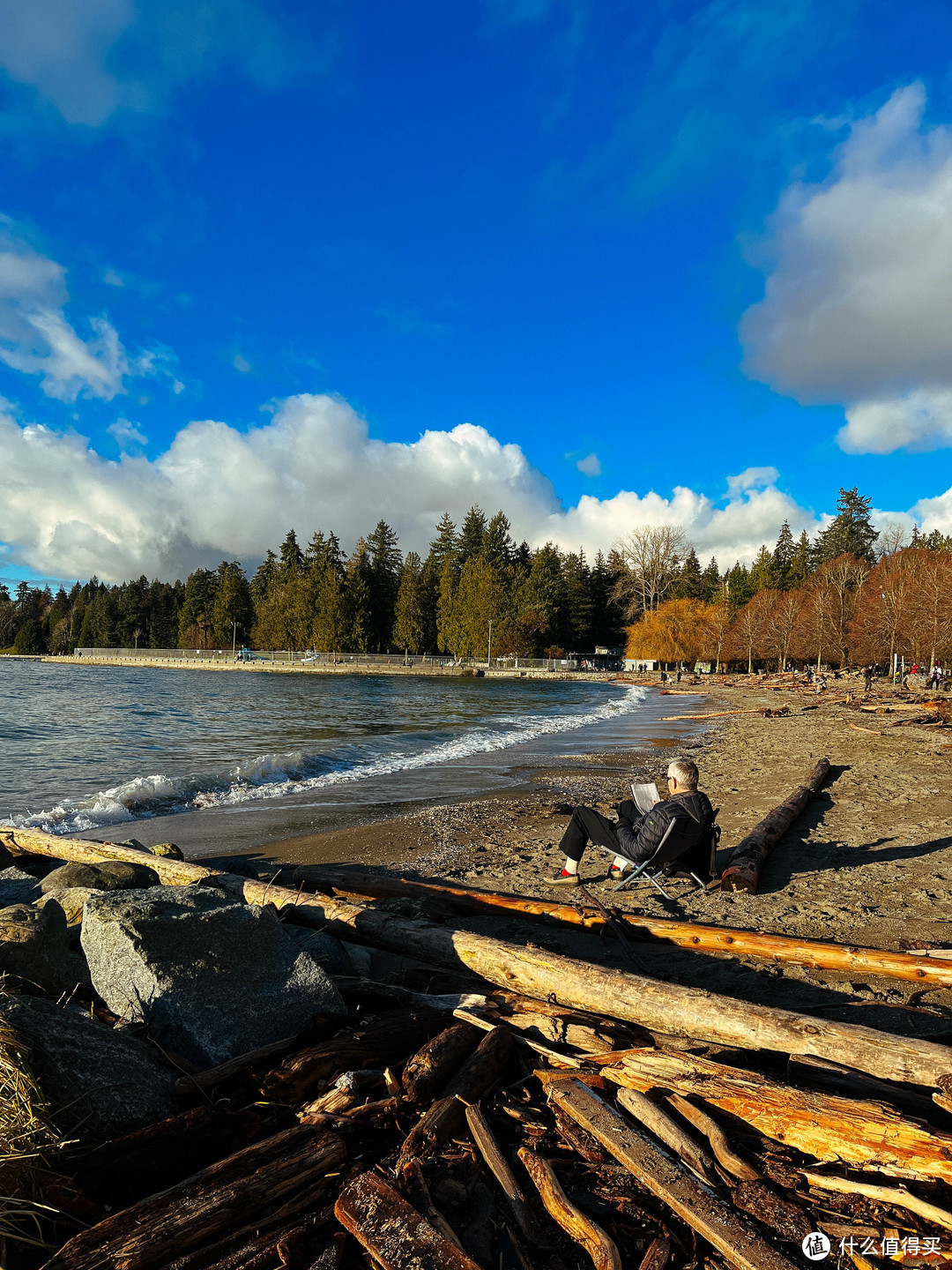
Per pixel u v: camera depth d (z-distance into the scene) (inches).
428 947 151.7
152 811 365.4
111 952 118.6
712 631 3065.9
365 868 255.8
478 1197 81.0
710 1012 115.2
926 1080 96.6
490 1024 114.1
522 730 849.5
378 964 155.6
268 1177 79.7
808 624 2591.0
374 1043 109.3
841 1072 99.5
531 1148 89.0
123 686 1973.4
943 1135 80.8
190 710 1137.4
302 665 3454.7
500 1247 73.6
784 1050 107.5
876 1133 82.8
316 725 888.3
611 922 173.3
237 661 3804.1
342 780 468.1
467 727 889.5
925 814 329.1
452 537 4421.8
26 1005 97.3
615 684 2581.2
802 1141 86.0
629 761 566.3
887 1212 76.4
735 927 186.5
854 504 3732.8
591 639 3799.2
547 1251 72.9
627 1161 82.6
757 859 236.8
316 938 151.6
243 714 1058.1
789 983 148.9
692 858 219.1
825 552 3796.8
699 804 209.0
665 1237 74.5
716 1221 73.1
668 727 895.1
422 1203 77.6
